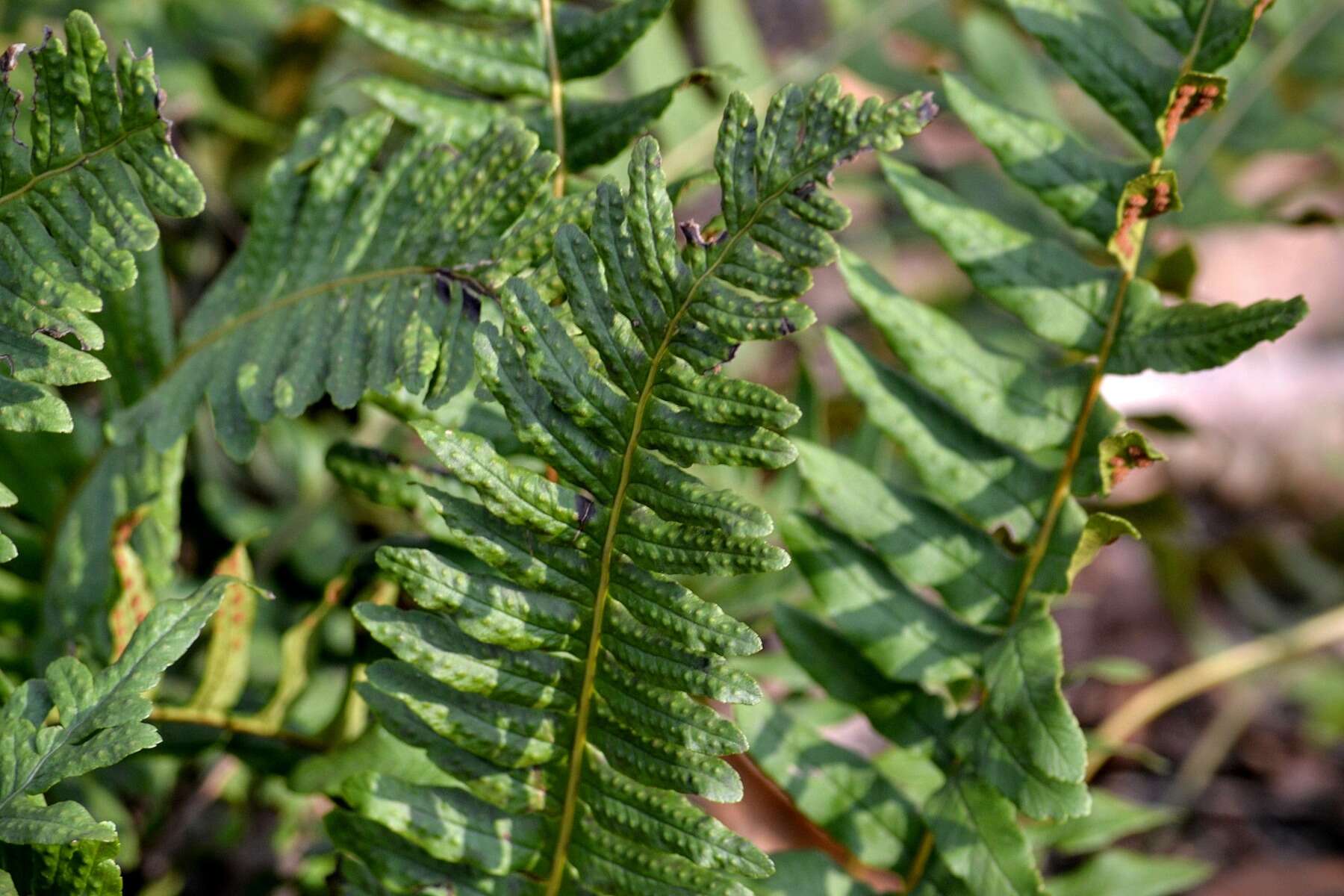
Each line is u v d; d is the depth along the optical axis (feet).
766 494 3.59
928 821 3.03
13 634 3.23
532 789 2.87
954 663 3.08
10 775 2.75
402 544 3.08
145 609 3.06
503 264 2.88
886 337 3.07
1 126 2.78
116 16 3.74
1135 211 2.98
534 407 2.78
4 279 2.77
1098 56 3.05
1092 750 3.53
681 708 2.80
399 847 2.90
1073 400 3.06
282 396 2.93
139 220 2.76
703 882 2.83
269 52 3.85
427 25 3.11
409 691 2.83
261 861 3.62
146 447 3.16
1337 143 3.92
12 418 2.75
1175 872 3.43
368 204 2.98
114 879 2.75
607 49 3.10
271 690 3.30
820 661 3.15
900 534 3.10
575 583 2.81
